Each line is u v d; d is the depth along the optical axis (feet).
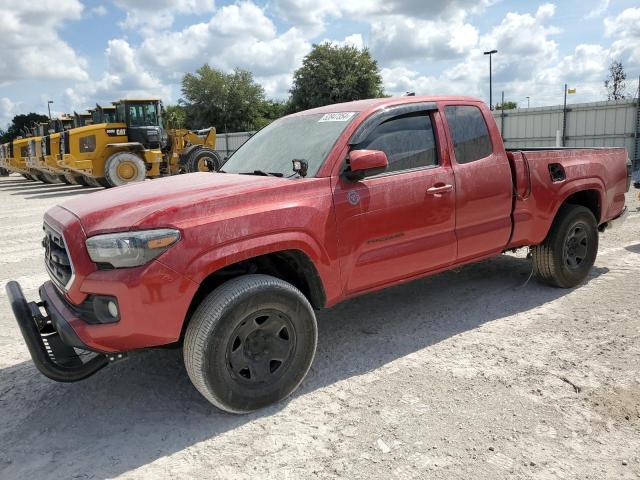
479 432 9.50
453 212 13.53
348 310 16.07
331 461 8.88
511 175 14.92
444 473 8.46
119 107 63.41
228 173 13.55
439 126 13.61
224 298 9.72
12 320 16.49
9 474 8.92
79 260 9.56
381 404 10.59
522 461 8.67
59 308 10.16
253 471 8.72
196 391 11.51
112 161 59.93
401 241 12.67
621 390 10.68
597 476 8.26
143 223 9.30
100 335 9.39
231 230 9.94
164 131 66.64
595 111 64.03
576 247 16.93
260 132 15.58
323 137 12.49
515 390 10.86
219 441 9.60
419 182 12.82
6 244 28.96
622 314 14.60
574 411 10.02
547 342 13.06
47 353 9.95
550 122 68.69
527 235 15.44
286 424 10.05
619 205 18.44
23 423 10.57
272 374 10.57
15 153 84.17
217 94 231.30
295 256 11.14
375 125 12.53
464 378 11.47
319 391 11.25
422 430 9.64
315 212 11.05
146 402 11.15
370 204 11.93
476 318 14.88
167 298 9.34
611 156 18.04
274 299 10.25
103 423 10.43
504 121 73.82
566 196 16.16
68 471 8.93
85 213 9.99
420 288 17.76
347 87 205.05
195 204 9.81
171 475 8.71
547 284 17.25
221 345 9.74
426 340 13.57
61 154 63.46
